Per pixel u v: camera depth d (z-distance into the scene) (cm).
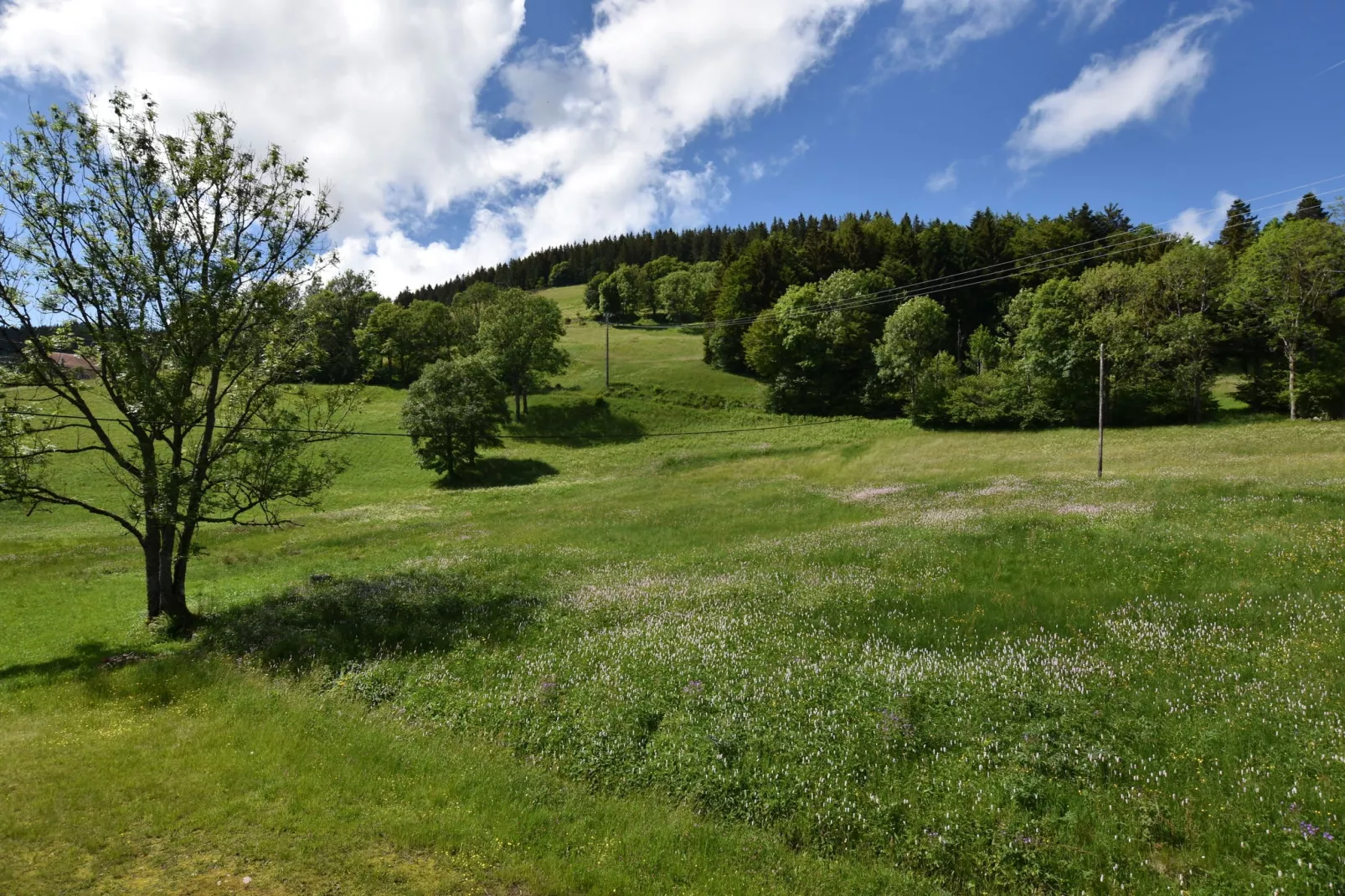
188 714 1266
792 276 10950
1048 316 6738
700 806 937
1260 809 823
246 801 914
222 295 1883
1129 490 2764
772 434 7719
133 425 1858
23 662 1677
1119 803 867
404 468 6881
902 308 7662
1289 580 1524
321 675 1474
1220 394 6638
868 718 1091
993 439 6244
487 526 3956
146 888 732
